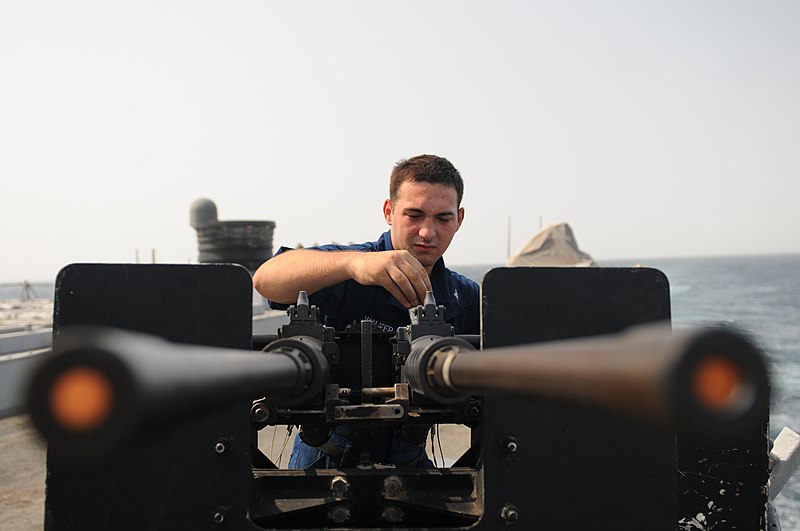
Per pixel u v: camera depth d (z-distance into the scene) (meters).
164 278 2.35
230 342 2.35
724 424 0.72
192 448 2.31
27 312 16.62
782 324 30.70
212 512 2.30
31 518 5.30
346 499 2.46
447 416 2.58
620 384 0.80
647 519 2.35
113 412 0.73
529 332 2.40
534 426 2.35
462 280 3.84
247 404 2.32
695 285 71.62
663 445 2.37
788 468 3.97
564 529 2.34
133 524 2.29
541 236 42.03
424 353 1.98
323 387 2.51
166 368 0.83
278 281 3.08
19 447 7.16
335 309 3.52
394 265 2.66
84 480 2.30
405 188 3.60
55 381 0.73
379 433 3.29
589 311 2.42
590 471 2.35
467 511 2.39
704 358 0.72
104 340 0.78
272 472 2.49
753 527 2.65
